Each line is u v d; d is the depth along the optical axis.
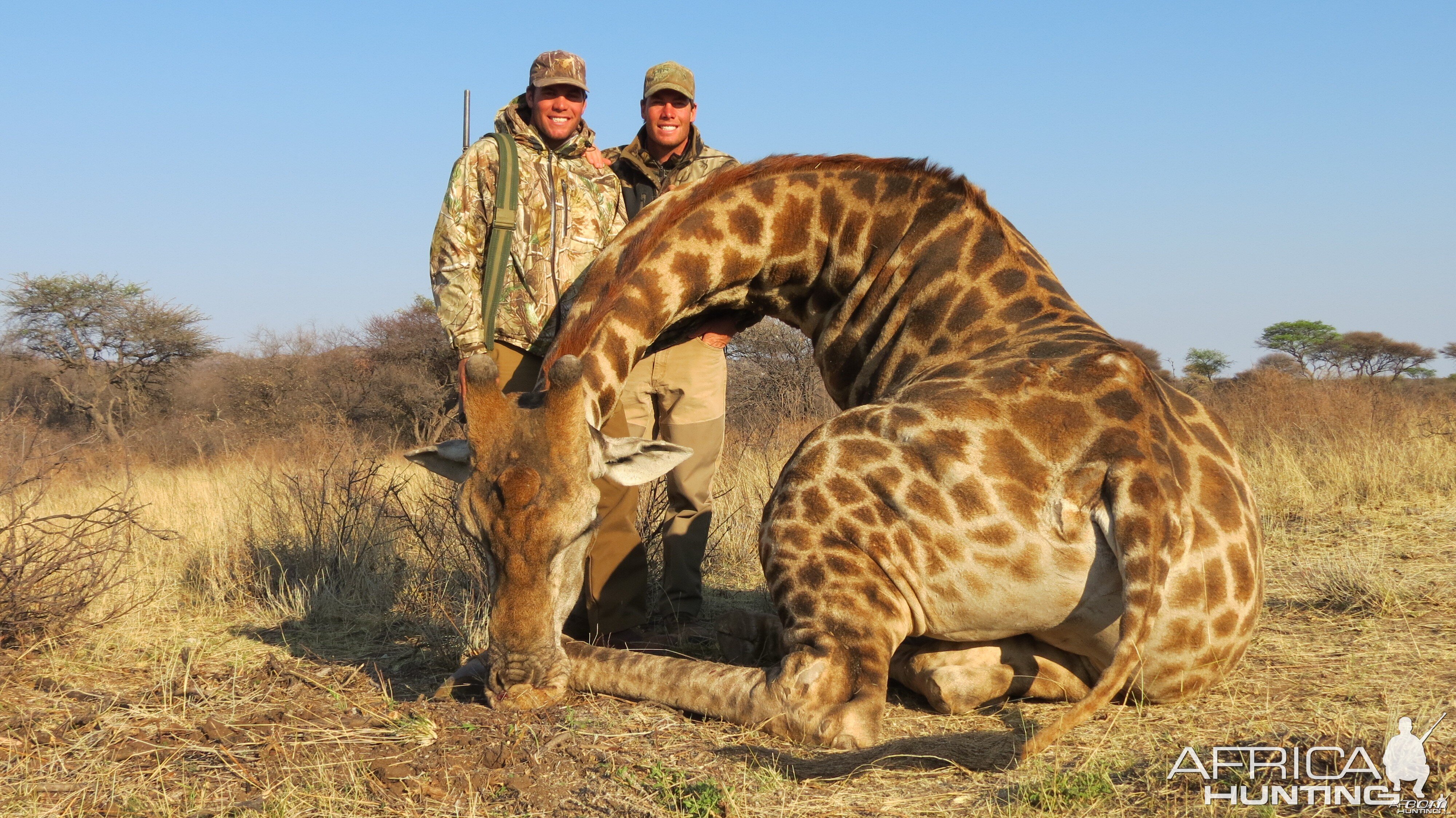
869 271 5.28
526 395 3.96
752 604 6.29
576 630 5.50
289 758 3.50
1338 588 5.71
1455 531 7.48
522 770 3.44
